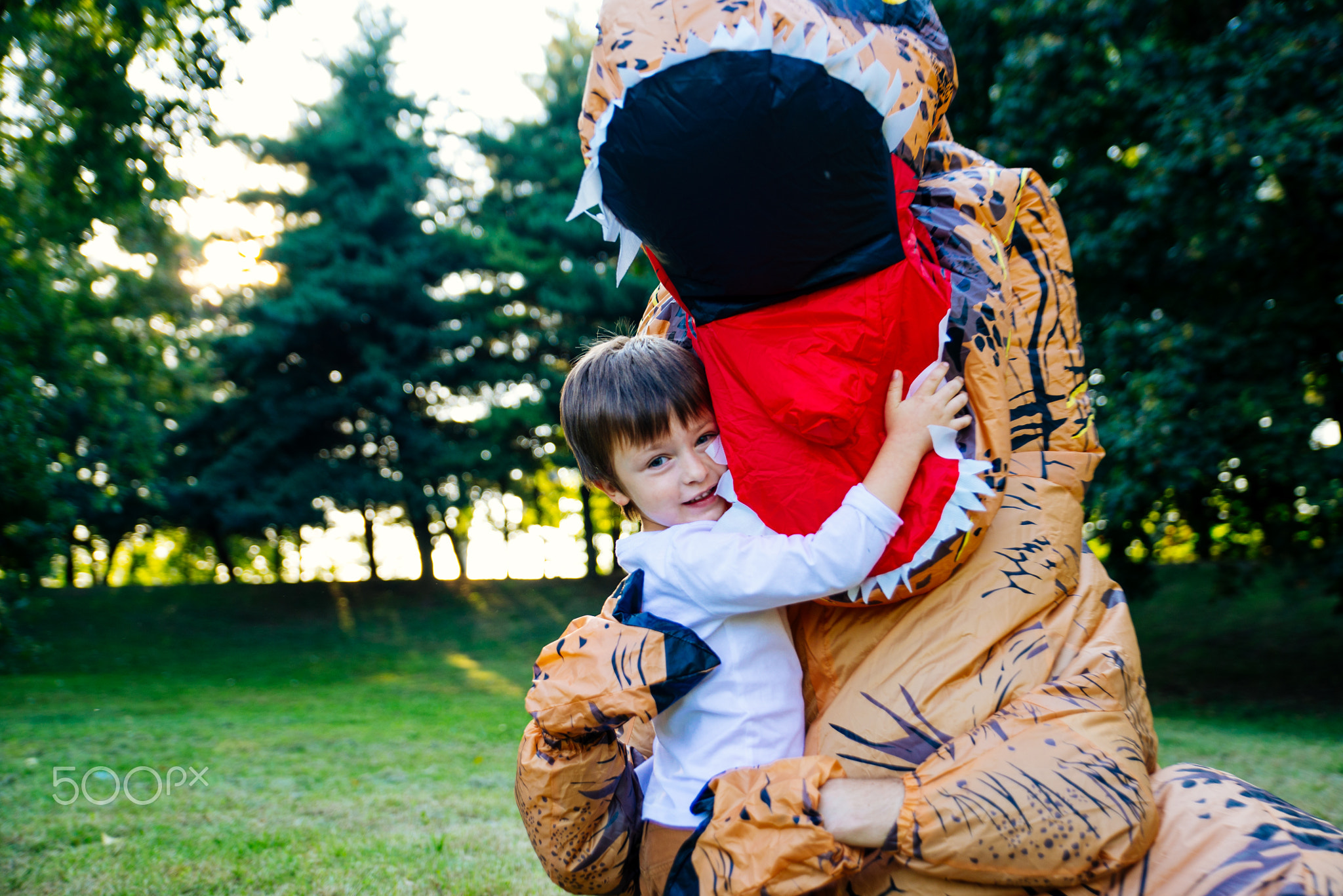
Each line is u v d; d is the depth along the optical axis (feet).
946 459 4.52
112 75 29.48
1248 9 26.78
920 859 4.23
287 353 67.21
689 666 4.60
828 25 4.14
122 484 55.72
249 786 17.87
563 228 61.36
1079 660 4.74
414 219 69.21
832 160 3.96
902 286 4.41
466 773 19.70
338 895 10.59
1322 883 3.97
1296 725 28.07
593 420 4.98
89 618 62.28
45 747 22.99
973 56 32.81
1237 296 30.27
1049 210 5.32
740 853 4.35
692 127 3.87
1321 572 32.65
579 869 5.00
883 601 4.70
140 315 53.42
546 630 62.69
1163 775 4.81
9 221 35.91
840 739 4.73
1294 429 26.99
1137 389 27.84
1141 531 32.83
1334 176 24.07
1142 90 27.40
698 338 4.79
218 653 55.47
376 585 75.72
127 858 12.19
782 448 4.58
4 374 36.76
